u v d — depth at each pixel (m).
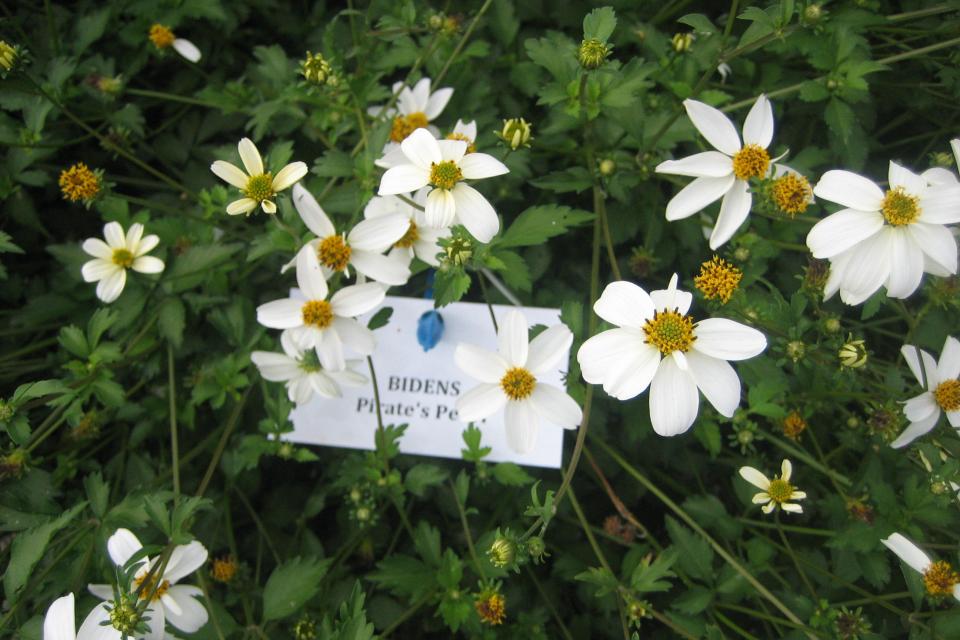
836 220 0.26
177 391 0.35
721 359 0.25
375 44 0.36
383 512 0.34
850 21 0.31
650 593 0.33
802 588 0.32
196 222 0.35
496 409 0.28
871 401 0.30
